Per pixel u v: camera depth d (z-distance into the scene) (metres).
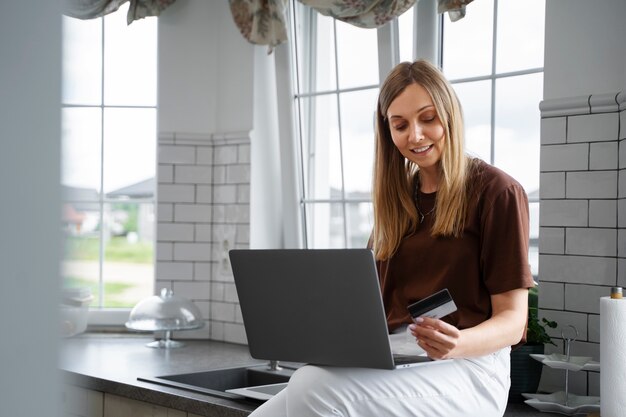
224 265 3.73
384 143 1.90
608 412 1.98
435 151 1.76
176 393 2.40
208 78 3.80
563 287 2.54
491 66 2.93
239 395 2.36
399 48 3.21
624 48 2.41
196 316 3.50
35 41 0.26
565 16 2.55
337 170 3.53
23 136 0.26
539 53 2.79
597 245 2.45
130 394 2.54
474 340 1.51
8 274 0.26
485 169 1.77
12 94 0.26
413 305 1.45
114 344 3.56
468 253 1.74
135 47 3.99
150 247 15.46
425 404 1.53
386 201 1.89
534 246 2.81
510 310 1.65
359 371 1.50
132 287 15.43
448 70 3.06
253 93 3.65
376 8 3.02
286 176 3.65
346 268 1.41
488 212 1.70
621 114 2.39
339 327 1.47
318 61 3.54
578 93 2.51
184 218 3.81
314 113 3.59
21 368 0.26
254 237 3.65
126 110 3.97
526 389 2.42
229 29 3.73
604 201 2.44
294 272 1.50
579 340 2.49
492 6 2.91
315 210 3.65
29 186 0.26
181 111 3.81
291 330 1.55
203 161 3.81
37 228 0.27
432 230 1.78
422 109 1.73
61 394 0.27
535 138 2.81
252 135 3.64
